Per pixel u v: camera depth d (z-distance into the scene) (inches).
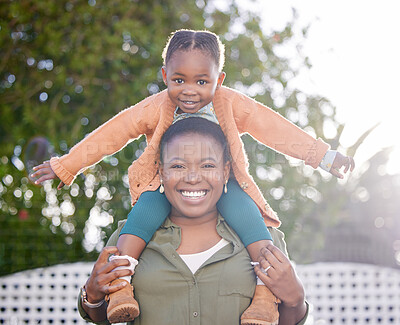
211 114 103.1
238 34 265.7
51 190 258.4
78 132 262.5
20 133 263.7
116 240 103.4
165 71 101.2
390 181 282.0
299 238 261.3
